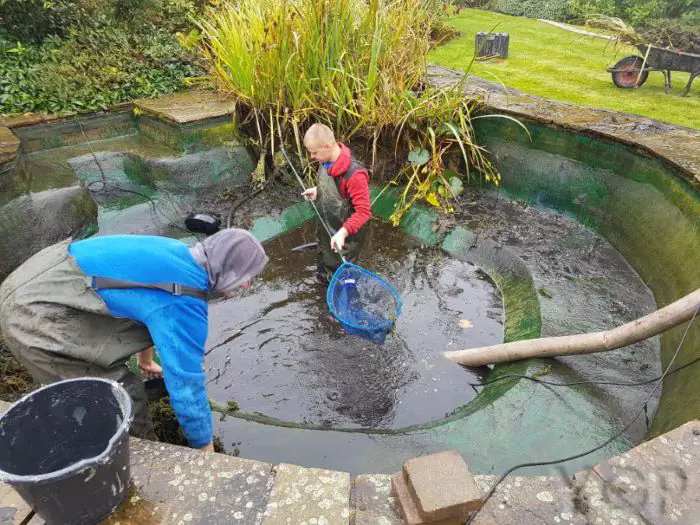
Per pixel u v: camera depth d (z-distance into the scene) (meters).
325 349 3.09
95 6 5.77
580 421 2.40
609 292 3.38
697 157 3.49
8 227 3.50
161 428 2.49
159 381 2.51
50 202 3.74
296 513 1.53
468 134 4.50
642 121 4.20
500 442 2.31
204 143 4.74
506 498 1.57
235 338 3.15
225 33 4.77
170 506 1.55
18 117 4.55
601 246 3.89
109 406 1.61
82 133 4.81
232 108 4.87
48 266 1.87
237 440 2.42
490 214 4.37
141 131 5.06
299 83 4.32
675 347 2.71
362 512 1.53
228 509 1.54
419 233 4.24
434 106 4.43
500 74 6.01
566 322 3.09
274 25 4.28
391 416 2.67
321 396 2.78
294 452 2.34
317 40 4.27
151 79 5.41
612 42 7.73
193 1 6.95
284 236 4.15
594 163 4.08
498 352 2.84
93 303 1.80
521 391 2.58
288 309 3.38
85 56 5.26
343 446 2.36
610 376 2.69
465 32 8.57
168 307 1.78
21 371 2.67
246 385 2.84
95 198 4.37
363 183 3.09
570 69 6.30
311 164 4.54
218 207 4.43
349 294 3.21
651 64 5.36
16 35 5.19
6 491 1.58
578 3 10.68
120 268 1.78
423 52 4.70
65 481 1.34
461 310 3.46
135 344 1.98
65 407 1.58
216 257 1.88
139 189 4.56
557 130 4.23
